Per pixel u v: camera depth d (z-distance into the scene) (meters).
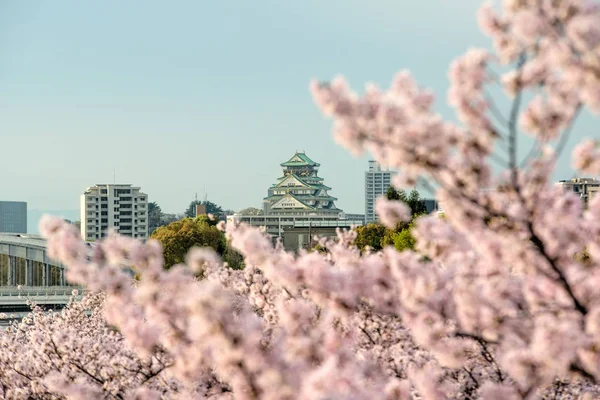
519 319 15.12
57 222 15.70
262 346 13.91
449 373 21.67
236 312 27.08
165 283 15.43
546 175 13.97
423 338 15.60
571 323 12.95
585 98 12.19
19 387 32.69
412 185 14.11
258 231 16.91
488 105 13.52
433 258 17.30
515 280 16.47
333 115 13.13
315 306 20.66
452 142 13.78
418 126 13.17
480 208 14.21
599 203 15.88
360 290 16.11
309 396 11.94
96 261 15.99
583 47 11.55
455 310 15.52
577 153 14.78
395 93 13.66
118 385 25.30
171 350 16.34
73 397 22.06
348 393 13.10
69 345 28.58
